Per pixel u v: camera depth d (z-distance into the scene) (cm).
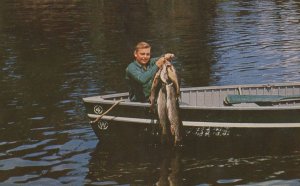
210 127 830
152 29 2553
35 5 3803
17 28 2627
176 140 812
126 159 796
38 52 1927
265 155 810
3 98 1205
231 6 3700
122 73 1509
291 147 848
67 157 809
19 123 990
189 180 711
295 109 823
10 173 745
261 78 1427
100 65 1644
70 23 2814
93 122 855
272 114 825
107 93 1254
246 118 827
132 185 696
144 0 4272
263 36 2231
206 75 1483
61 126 966
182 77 1463
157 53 1877
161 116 810
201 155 811
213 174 732
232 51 1881
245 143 844
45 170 756
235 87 997
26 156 815
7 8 3600
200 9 3553
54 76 1475
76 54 1869
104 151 834
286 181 704
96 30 2539
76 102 1157
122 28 2595
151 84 833
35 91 1278
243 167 759
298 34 2256
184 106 823
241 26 2591
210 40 2161
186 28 2569
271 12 3212
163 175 730
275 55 1775
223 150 834
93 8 3634
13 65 1672
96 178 724
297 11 3222
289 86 1012
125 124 847
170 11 3447
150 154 817
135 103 831
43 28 2625
